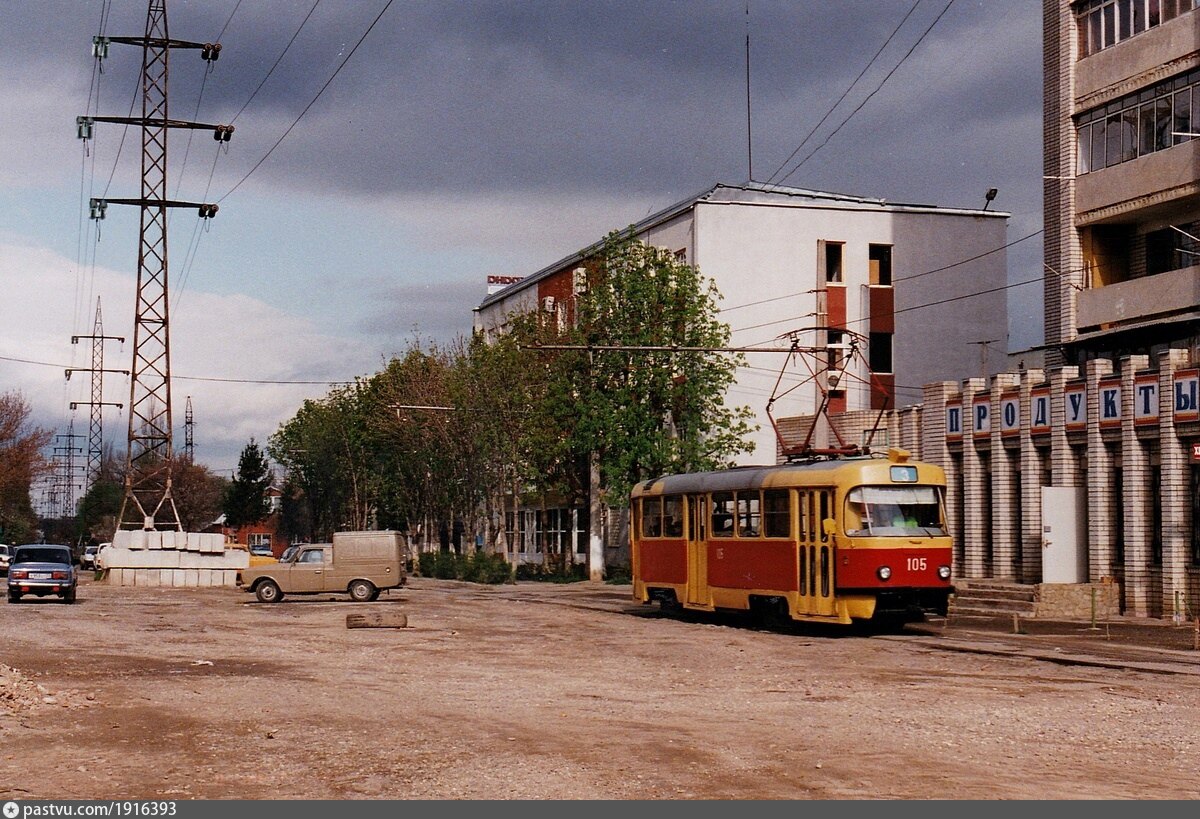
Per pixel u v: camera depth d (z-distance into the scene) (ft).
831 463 91.20
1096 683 61.67
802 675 66.08
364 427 258.37
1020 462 116.67
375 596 141.69
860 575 86.63
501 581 192.44
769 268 187.62
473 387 201.67
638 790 35.22
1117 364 118.83
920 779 37.06
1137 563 103.35
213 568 185.57
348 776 37.40
